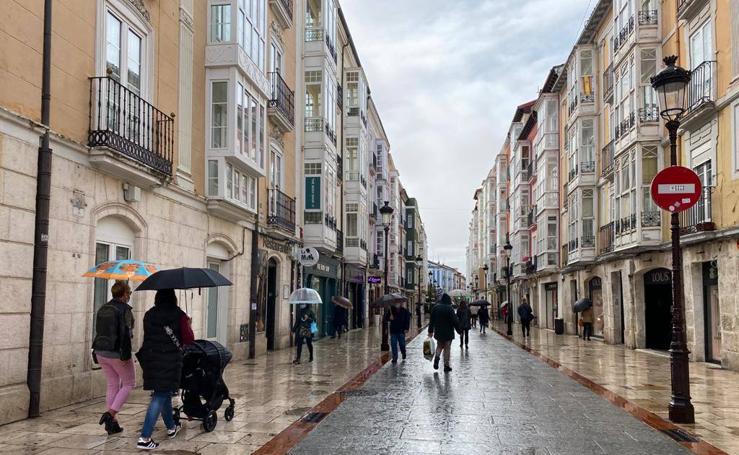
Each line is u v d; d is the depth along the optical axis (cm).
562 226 3388
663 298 2105
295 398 988
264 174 1672
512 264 5312
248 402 949
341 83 3130
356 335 2883
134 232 1109
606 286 2517
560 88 3425
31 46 823
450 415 859
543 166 3619
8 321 767
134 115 1072
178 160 1281
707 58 1650
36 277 816
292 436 714
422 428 771
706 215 1617
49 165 839
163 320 668
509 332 2991
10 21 784
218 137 1443
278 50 1995
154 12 1185
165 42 1230
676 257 848
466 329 2039
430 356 1417
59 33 883
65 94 895
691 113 1658
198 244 1373
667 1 1973
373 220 4222
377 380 1230
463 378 1273
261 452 641
